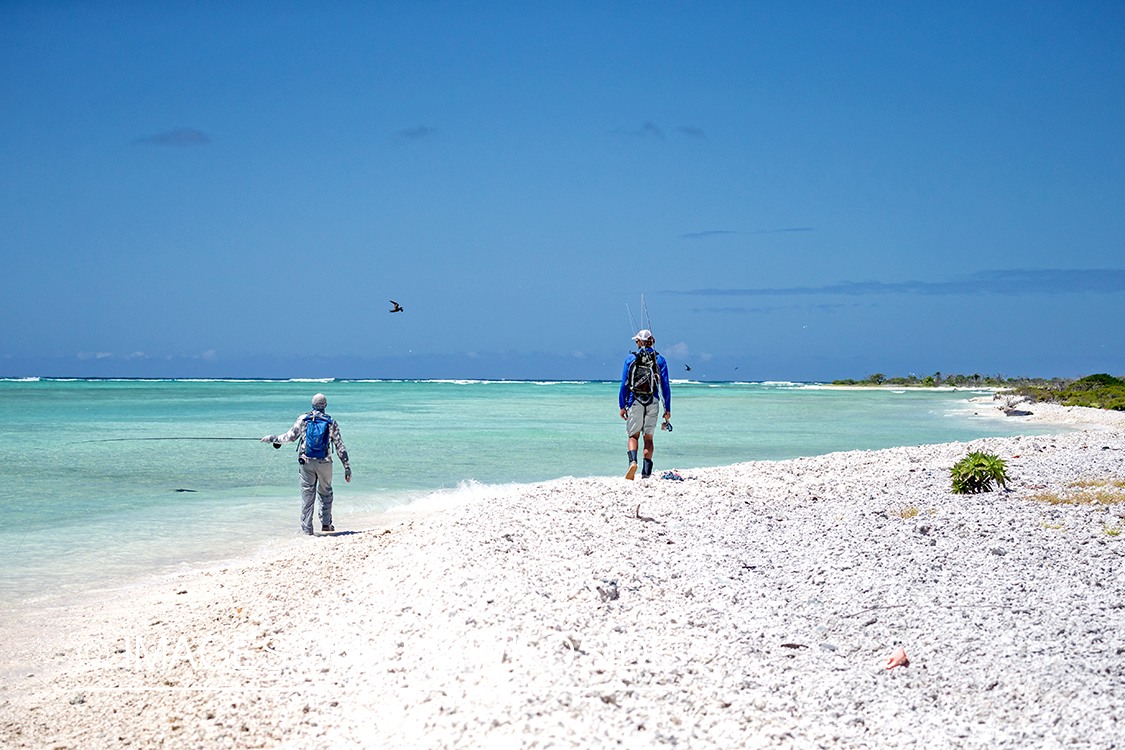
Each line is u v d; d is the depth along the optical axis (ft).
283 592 23.70
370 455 68.59
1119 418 115.85
